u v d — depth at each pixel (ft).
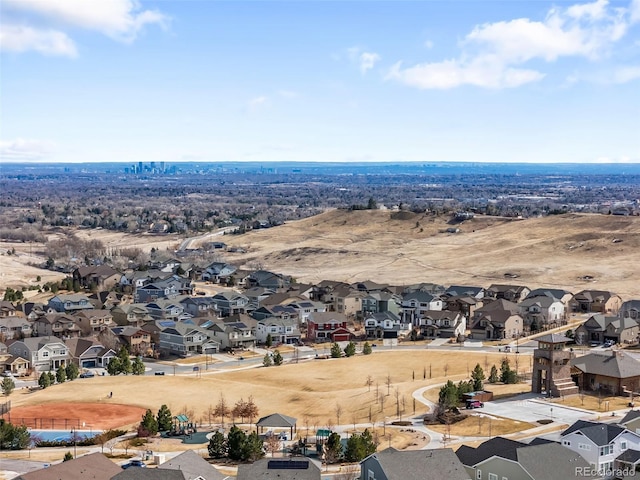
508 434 324.19
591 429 274.98
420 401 385.70
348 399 398.62
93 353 527.40
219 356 545.85
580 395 387.14
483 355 507.71
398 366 484.33
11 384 442.09
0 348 516.73
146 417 349.61
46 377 451.53
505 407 366.84
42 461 310.86
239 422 374.43
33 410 396.78
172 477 248.52
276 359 510.58
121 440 342.03
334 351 523.70
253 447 309.01
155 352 544.62
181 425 363.15
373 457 255.09
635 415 300.81
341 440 324.80
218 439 314.96
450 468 252.83
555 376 386.73
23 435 334.85
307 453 316.60
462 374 456.04
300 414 382.22
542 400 378.53
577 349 530.27
